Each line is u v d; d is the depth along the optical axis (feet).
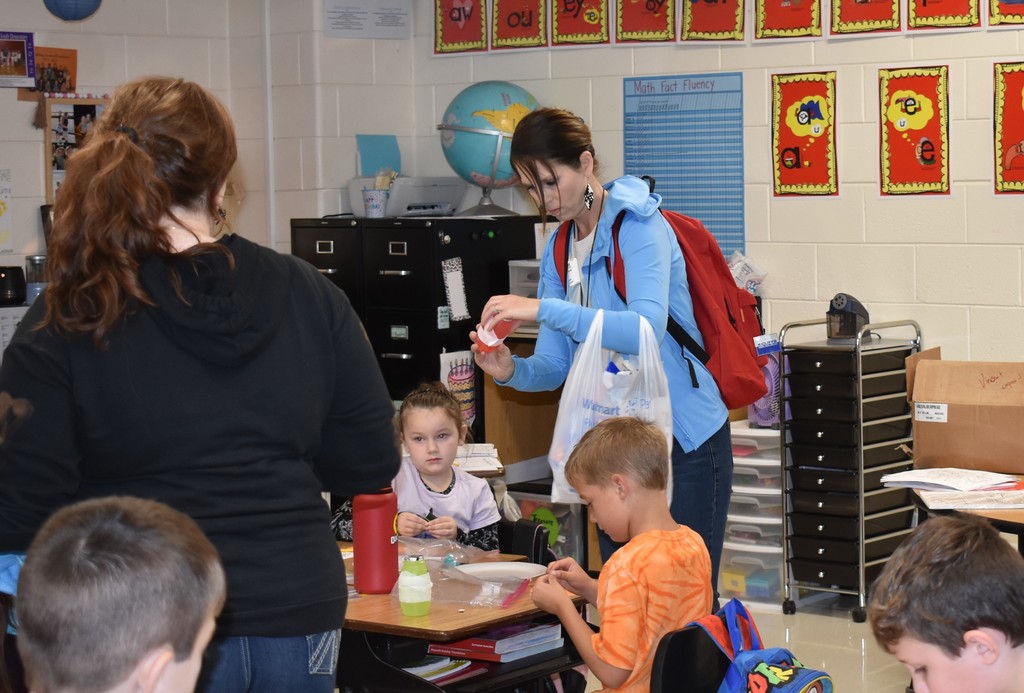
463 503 11.48
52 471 5.08
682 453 9.67
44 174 16.67
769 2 16.06
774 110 16.16
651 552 8.11
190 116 5.34
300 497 5.47
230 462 5.25
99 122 5.41
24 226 16.60
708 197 16.70
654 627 8.00
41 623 3.97
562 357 10.62
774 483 15.37
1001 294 15.08
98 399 5.08
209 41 17.93
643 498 8.48
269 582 5.31
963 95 15.08
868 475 14.89
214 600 4.20
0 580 5.71
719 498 9.85
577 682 9.84
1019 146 14.83
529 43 17.60
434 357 15.72
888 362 15.05
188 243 5.32
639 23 16.88
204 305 5.16
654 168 17.01
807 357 14.88
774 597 15.48
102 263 5.03
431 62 18.31
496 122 16.62
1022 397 11.08
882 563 15.12
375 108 18.11
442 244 15.69
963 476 10.64
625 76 17.06
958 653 4.80
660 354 9.57
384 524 9.14
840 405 14.70
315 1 17.46
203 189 5.41
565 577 9.01
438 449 11.37
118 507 4.20
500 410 16.47
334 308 5.73
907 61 15.35
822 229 16.03
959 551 4.90
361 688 8.64
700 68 16.58
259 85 17.93
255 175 18.10
